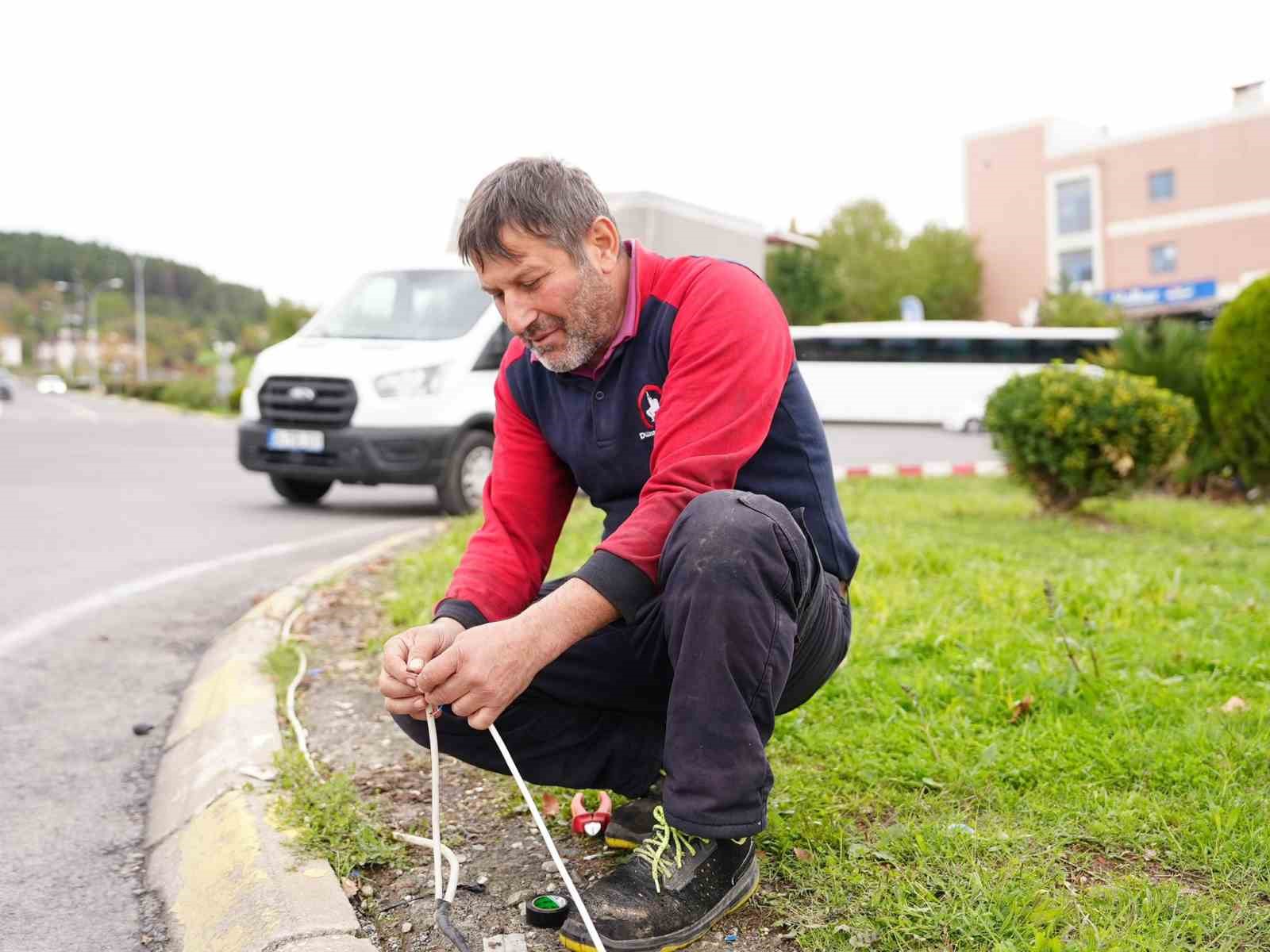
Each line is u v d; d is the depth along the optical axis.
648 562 1.85
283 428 8.01
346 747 2.92
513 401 2.22
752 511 1.78
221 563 5.91
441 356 8.04
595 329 1.97
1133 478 8.23
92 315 84.75
